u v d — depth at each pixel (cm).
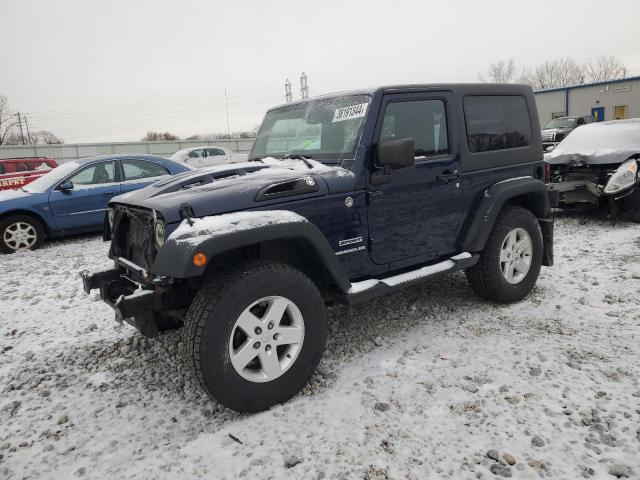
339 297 318
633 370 300
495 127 410
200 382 259
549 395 279
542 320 387
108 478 233
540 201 442
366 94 336
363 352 348
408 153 308
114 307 277
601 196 715
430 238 370
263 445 249
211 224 259
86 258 719
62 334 422
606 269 509
